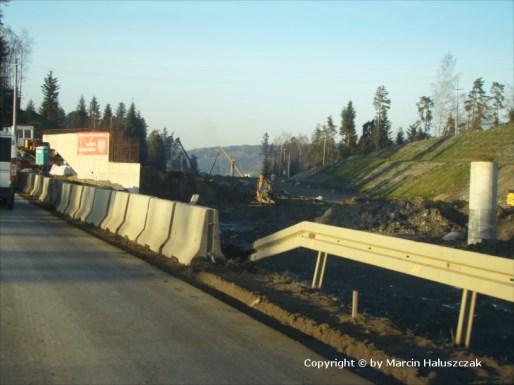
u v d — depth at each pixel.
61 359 6.89
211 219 13.21
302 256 17.58
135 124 134.25
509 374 6.54
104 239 17.91
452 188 61.75
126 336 7.86
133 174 48.72
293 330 8.55
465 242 22.38
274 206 48.53
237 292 10.72
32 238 17.75
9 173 27.69
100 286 11.00
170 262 13.81
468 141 77.50
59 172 60.75
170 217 15.02
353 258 9.83
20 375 6.35
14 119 48.41
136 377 6.34
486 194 20.98
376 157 92.69
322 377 6.45
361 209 32.81
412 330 8.91
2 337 7.73
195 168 128.38
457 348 7.48
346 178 89.19
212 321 8.71
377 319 8.91
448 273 7.71
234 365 6.78
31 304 9.49
